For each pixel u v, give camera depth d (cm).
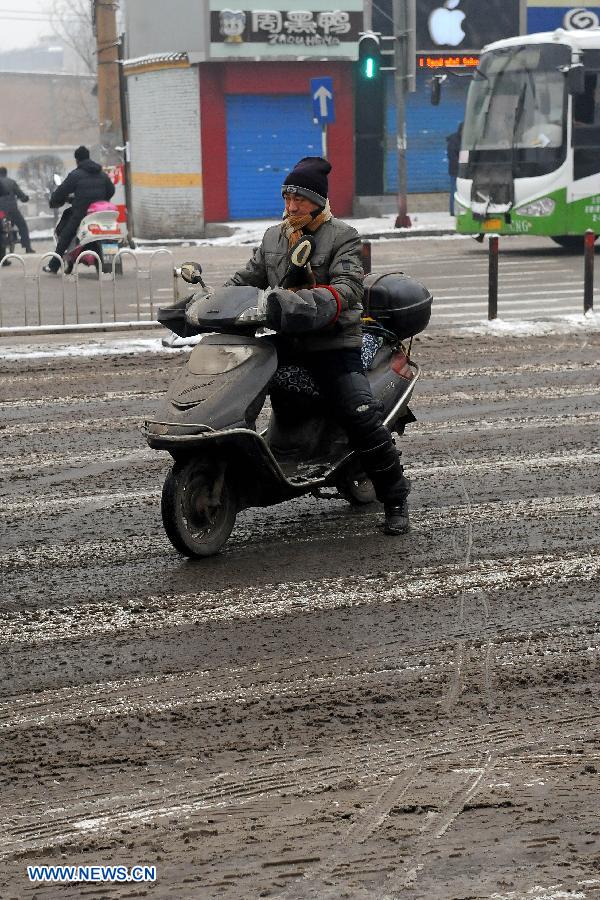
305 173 989
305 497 1214
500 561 1016
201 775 668
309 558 1029
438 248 3869
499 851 583
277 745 703
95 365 1931
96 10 4128
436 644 848
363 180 4900
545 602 926
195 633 872
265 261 1027
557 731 719
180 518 995
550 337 2139
